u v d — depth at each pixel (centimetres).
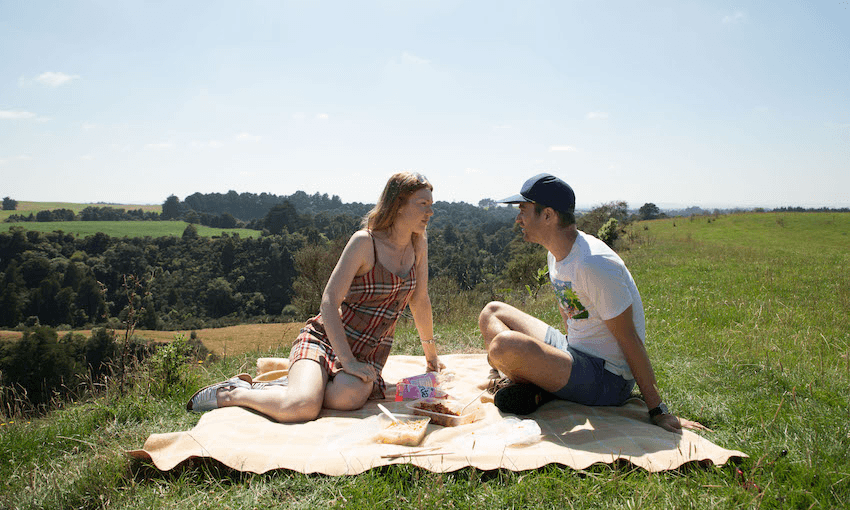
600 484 209
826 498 196
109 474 226
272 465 224
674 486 206
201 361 456
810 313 715
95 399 365
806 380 363
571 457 229
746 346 490
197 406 320
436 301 991
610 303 278
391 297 338
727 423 289
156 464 229
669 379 381
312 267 1479
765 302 803
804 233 3994
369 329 338
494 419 293
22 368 1728
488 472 223
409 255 352
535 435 258
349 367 309
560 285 306
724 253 2189
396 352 543
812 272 1305
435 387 343
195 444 243
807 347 489
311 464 224
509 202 305
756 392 344
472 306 1009
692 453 230
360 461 226
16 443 292
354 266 322
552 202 293
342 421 287
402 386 331
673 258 1962
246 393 299
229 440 249
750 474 211
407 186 323
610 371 302
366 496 203
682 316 720
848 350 457
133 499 213
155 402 349
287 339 668
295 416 286
